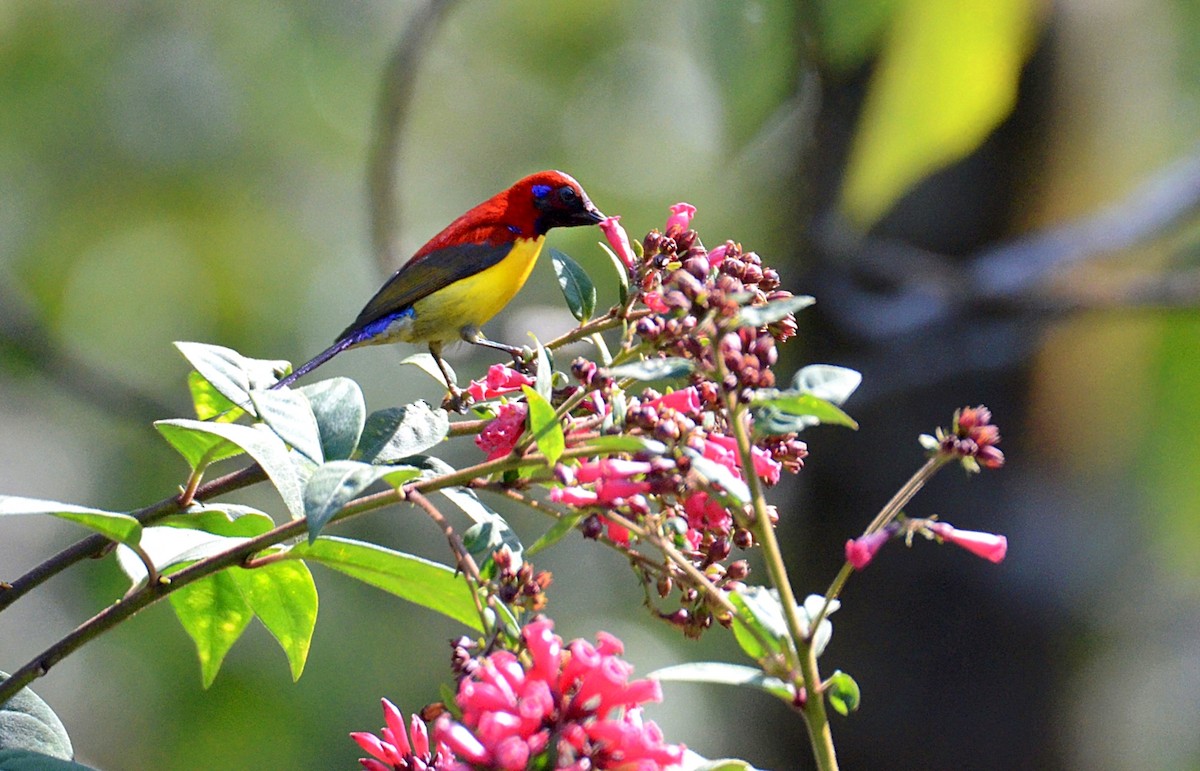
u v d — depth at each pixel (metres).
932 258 13.09
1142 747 14.23
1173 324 13.80
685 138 19.67
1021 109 13.03
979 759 13.20
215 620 5.50
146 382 18.53
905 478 13.34
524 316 11.44
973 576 13.18
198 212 19.30
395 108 10.14
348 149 19.62
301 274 19.41
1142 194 13.01
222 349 5.18
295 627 5.41
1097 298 12.37
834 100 10.27
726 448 4.61
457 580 4.86
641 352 5.05
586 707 3.93
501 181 20.06
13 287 16.97
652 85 19.81
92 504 16.28
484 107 20.14
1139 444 13.87
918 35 7.82
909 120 8.05
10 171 18.77
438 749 4.34
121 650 14.98
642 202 19.52
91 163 19.02
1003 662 13.22
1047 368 13.29
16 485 16.73
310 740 14.66
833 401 4.29
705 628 4.80
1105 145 13.25
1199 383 13.95
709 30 7.99
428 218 19.72
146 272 19.11
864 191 8.38
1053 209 13.09
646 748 3.90
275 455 4.65
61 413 16.19
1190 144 14.55
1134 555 13.73
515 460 4.59
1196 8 14.20
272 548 5.22
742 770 4.19
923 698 13.30
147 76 19.25
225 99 19.53
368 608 15.52
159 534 4.96
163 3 19.48
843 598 13.59
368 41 19.62
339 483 4.12
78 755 14.48
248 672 14.82
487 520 4.62
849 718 13.61
